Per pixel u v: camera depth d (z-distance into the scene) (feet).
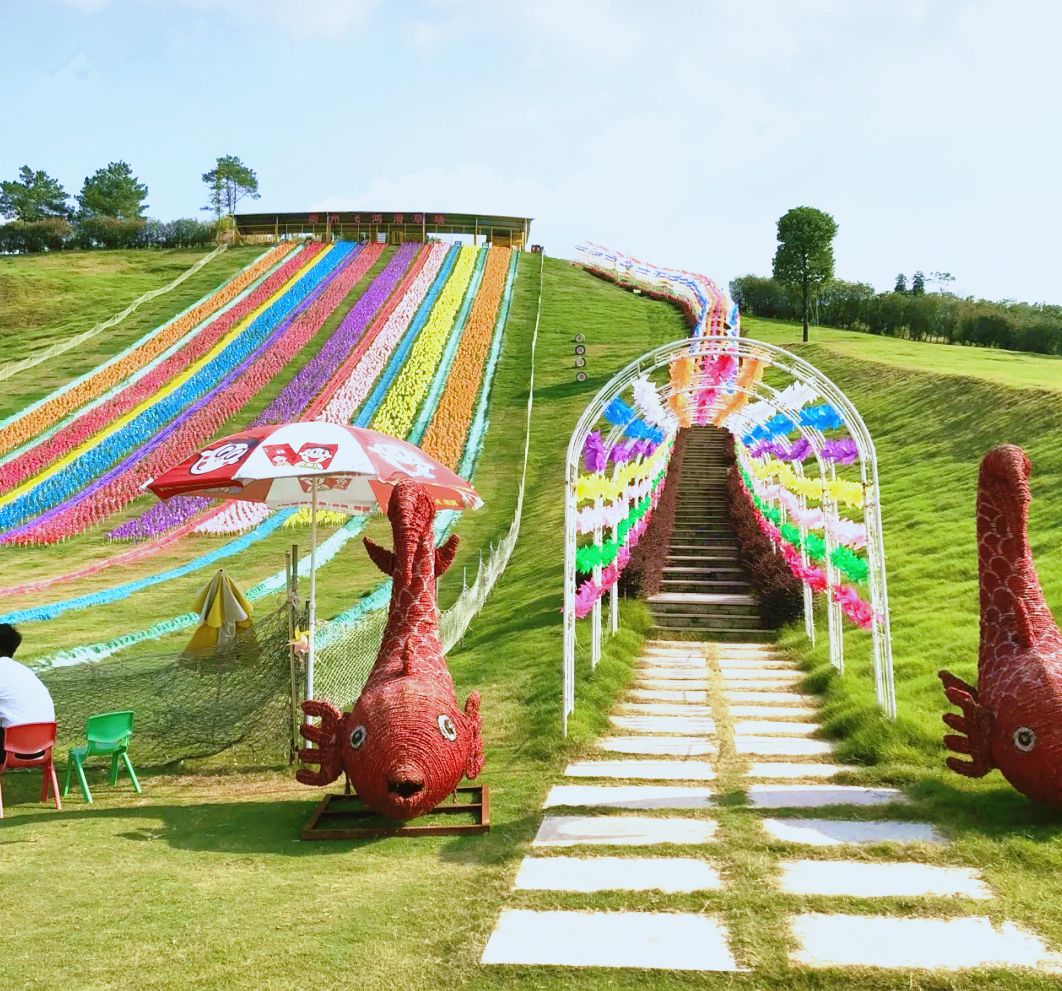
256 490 41.11
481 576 67.05
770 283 237.86
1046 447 71.87
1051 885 20.89
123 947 18.34
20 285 207.62
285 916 19.85
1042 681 25.32
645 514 62.59
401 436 127.24
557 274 232.73
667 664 49.65
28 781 35.06
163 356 164.04
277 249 243.81
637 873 22.24
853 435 40.52
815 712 39.37
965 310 194.70
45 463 118.32
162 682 39.06
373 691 27.58
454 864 23.39
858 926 19.15
